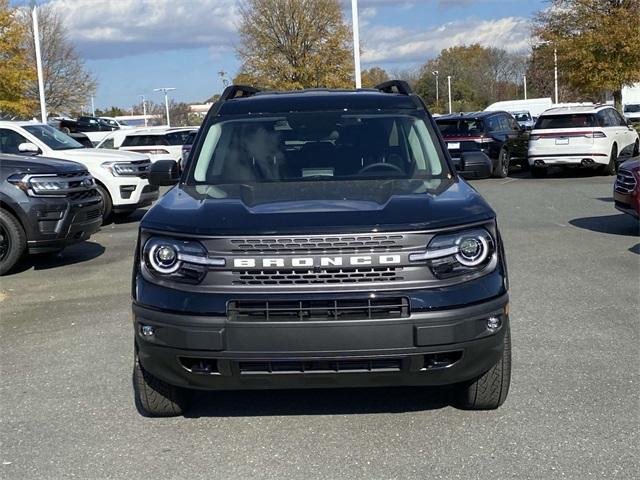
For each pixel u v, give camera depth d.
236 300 3.88
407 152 5.24
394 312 3.88
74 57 43.28
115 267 9.76
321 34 40.00
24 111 29.59
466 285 3.95
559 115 19.47
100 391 5.19
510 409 4.66
